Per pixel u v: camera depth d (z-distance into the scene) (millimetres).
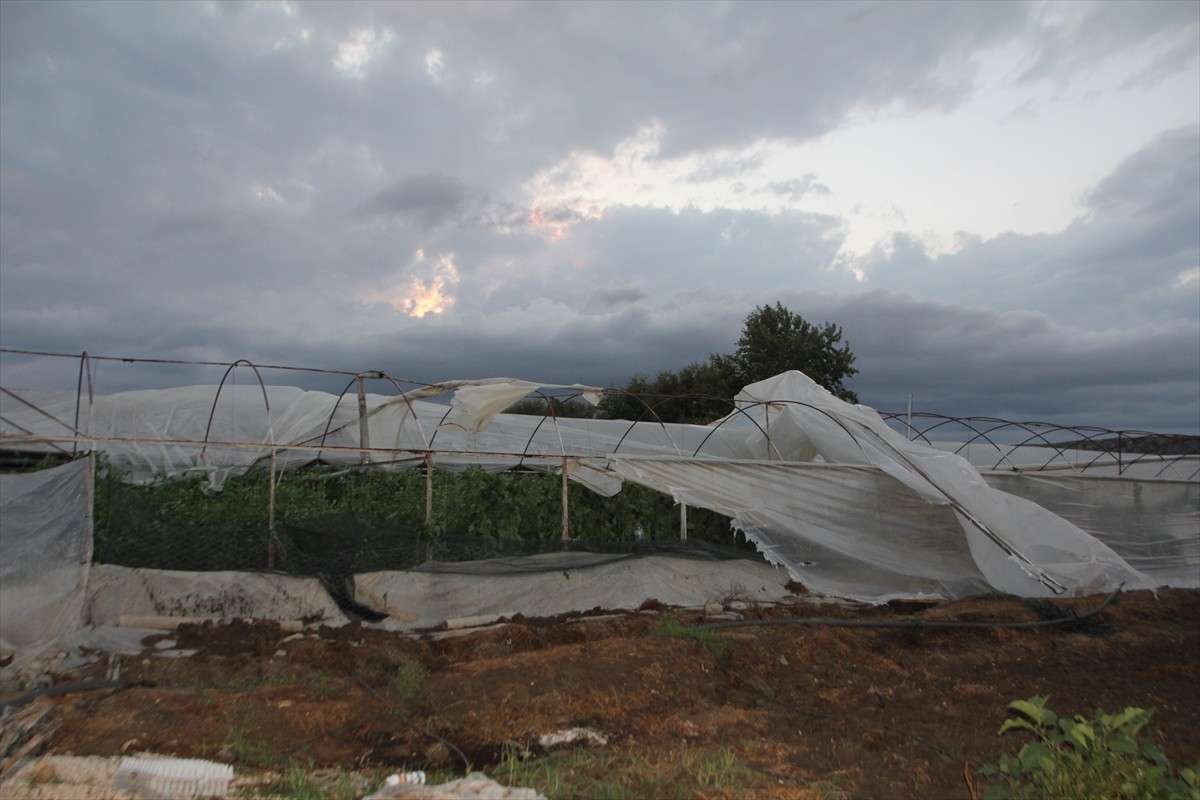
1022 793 5848
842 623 11656
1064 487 18375
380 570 11352
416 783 5473
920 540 15156
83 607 9203
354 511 12680
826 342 38281
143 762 5508
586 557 12703
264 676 8273
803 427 16109
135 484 12477
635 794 6051
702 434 19156
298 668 8617
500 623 11188
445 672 9070
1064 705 9172
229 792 5531
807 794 6234
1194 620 14633
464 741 7188
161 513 10773
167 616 9922
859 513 14898
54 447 11453
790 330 38875
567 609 12367
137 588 9930
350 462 15859
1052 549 14547
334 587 10898
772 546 14211
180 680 7891
